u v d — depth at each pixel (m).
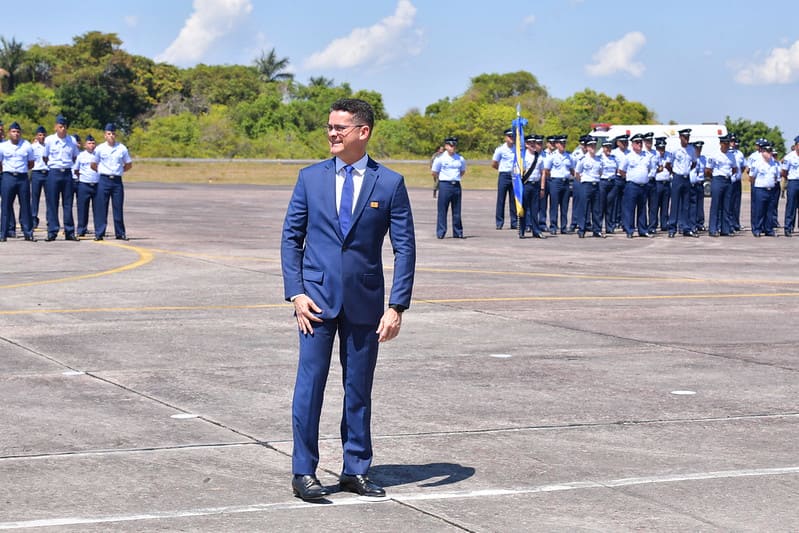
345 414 6.23
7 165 21.38
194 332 11.35
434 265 18.20
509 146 26.58
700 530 5.58
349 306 6.06
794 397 8.79
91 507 5.82
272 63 128.00
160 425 7.61
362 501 6.02
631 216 25.45
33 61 106.88
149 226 25.97
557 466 6.74
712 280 16.62
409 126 84.19
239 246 20.83
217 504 5.92
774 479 6.52
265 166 69.94
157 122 82.44
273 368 9.61
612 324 12.27
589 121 94.19
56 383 8.88
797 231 28.08
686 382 9.30
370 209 6.06
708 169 26.25
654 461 6.88
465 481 6.41
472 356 10.30
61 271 16.52
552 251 21.20
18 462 6.65
